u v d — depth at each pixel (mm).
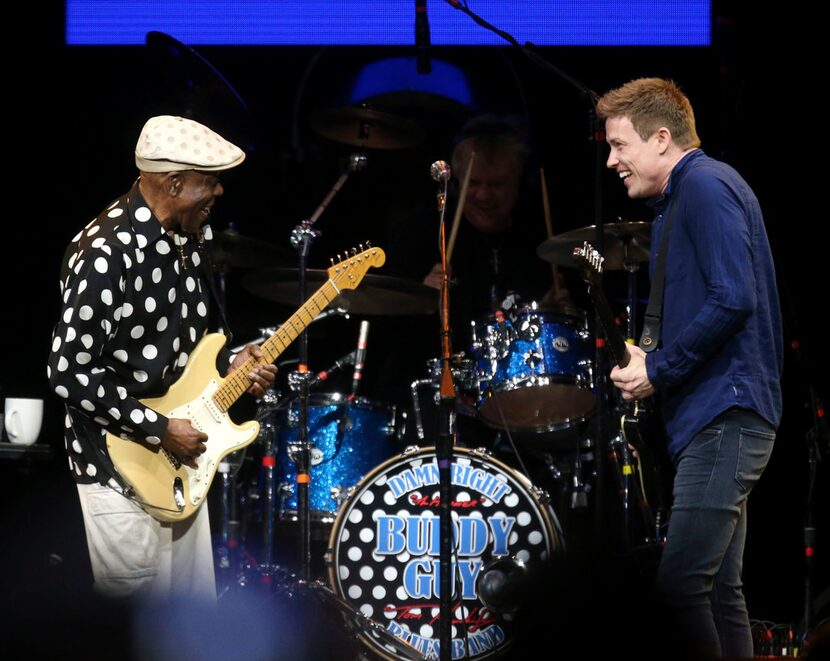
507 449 19438
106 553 12484
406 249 21906
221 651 12336
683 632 8172
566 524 19062
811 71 19578
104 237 12336
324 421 18188
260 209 22719
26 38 20672
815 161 19469
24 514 19078
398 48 22328
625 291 22406
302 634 15602
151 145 12570
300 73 22422
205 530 13445
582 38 21766
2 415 15961
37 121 20641
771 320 11500
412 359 21891
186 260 13164
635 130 12070
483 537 16625
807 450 19094
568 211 22266
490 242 21797
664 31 21531
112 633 10344
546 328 17234
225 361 13992
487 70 22375
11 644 9789
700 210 11297
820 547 18984
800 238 19359
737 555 11797
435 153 22812
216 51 22062
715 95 21453
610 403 18781
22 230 20422
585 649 8078
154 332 12758
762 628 16594
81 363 12117
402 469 16750
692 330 11023
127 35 21156
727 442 11109
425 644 16359
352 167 17609
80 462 12617
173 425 12562
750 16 19797
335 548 16469
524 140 21234
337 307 19844
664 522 16688
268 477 17891
